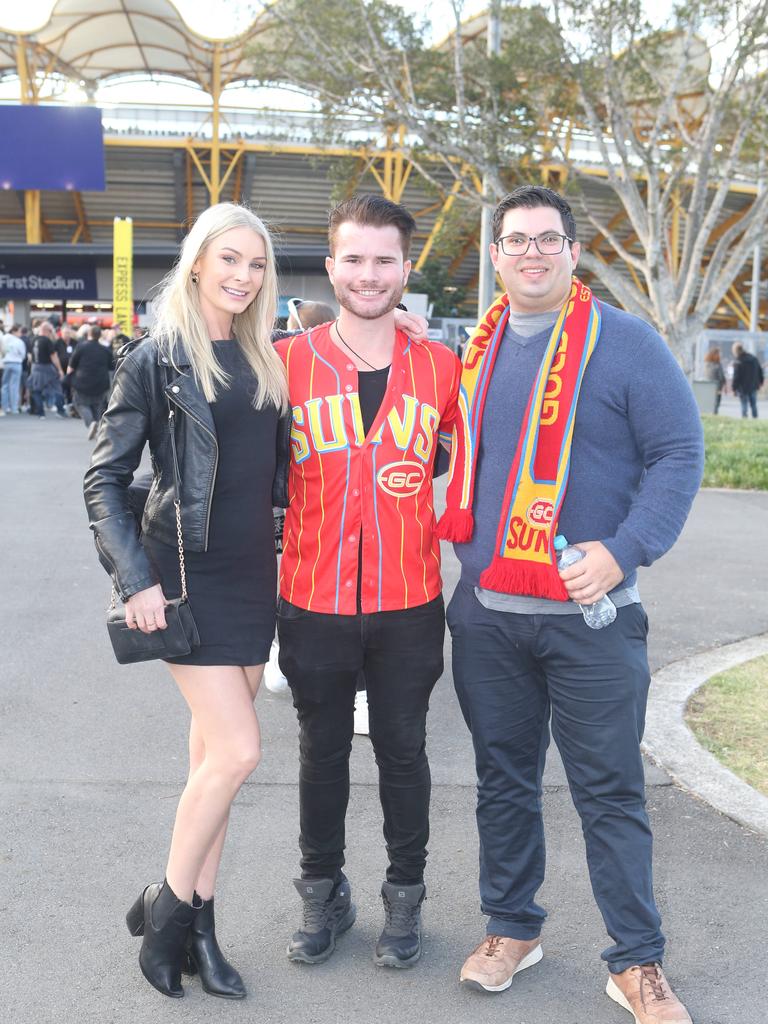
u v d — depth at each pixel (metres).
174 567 2.59
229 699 2.60
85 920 2.98
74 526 9.05
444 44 22.16
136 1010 2.59
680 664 5.35
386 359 2.73
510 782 2.79
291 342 2.79
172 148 41.81
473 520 2.71
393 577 2.71
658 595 6.90
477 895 3.19
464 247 44.41
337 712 2.82
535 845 2.82
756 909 3.07
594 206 44.62
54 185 34.62
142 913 2.74
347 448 2.68
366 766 4.13
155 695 4.92
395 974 2.78
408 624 2.74
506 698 2.75
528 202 2.59
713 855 3.38
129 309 23.92
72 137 34.09
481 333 2.73
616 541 2.52
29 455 14.19
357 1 19.11
